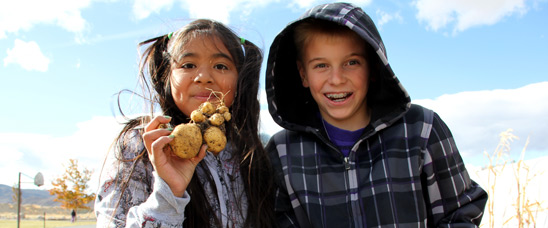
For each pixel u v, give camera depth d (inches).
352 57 78.7
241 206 76.2
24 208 2148.1
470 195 76.0
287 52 91.8
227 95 76.4
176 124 79.7
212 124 65.2
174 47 76.7
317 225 76.9
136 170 68.2
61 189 922.7
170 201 60.1
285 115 90.9
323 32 78.1
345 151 83.0
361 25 75.7
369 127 79.7
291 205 83.1
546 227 108.2
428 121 79.0
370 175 77.5
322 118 87.4
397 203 74.0
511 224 120.3
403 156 76.7
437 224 75.9
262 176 80.8
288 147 86.3
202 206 71.3
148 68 84.9
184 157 60.7
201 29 77.5
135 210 62.0
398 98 78.7
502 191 135.9
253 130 82.9
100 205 65.3
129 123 75.5
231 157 79.0
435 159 76.4
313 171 81.4
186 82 73.4
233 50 80.0
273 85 87.0
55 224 800.9
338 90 78.2
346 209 77.0
